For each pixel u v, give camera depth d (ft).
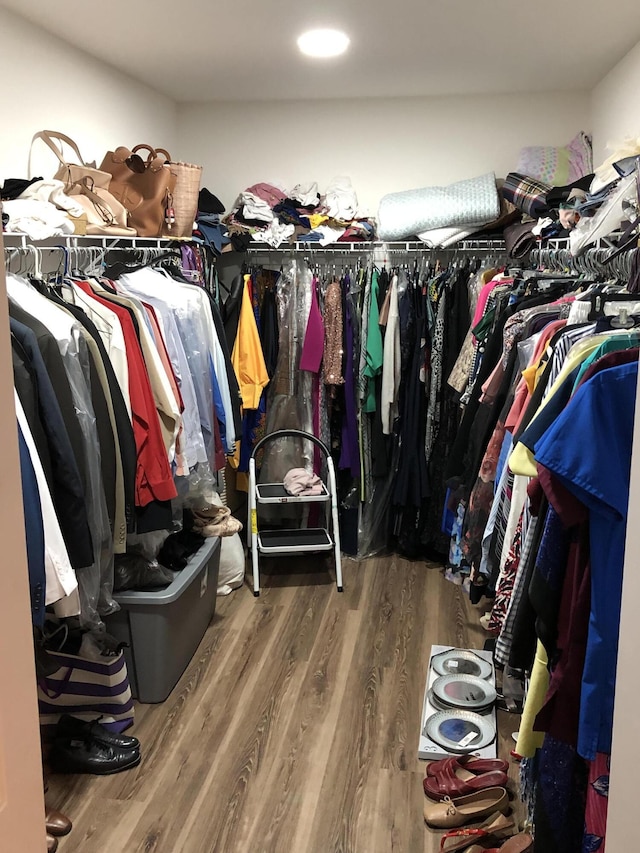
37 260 6.67
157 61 9.55
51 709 7.14
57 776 6.68
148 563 7.72
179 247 9.96
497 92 11.42
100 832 5.99
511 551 5.82
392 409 11.05
